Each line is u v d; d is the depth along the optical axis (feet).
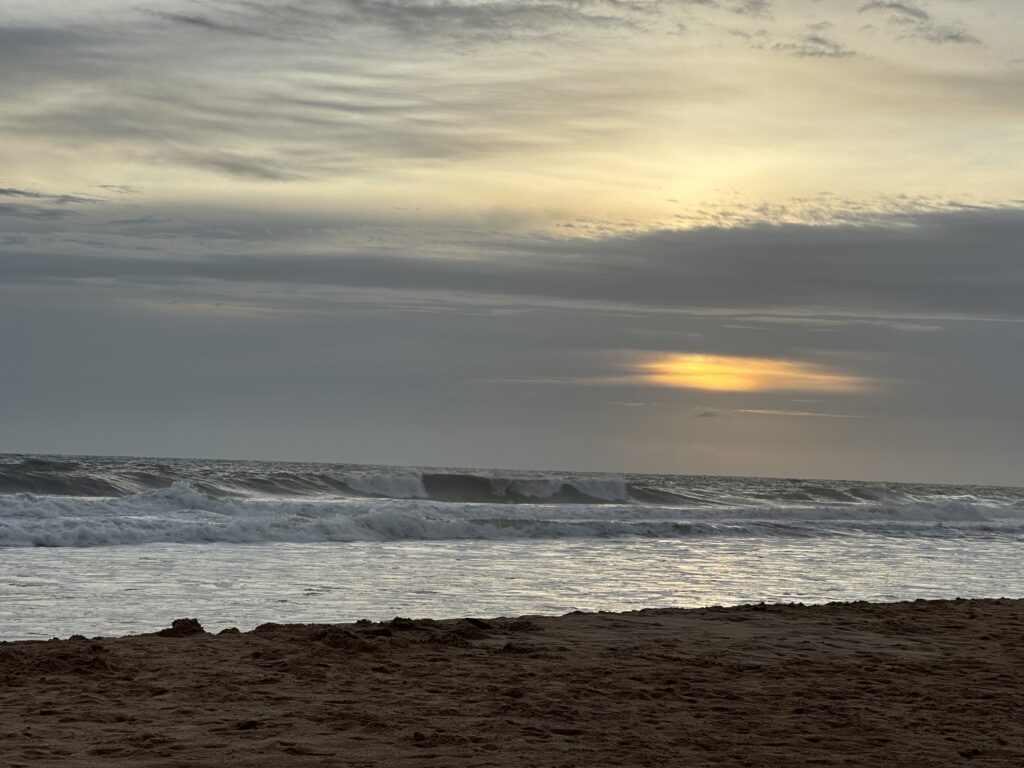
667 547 100.68
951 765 21.04
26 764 19.08
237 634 35.22
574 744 21.85
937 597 67.72
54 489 129.59
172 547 84.12
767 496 197.06
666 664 31.65
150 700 25.09
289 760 19.83
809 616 43.39
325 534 98.12
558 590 63.46
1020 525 152.66
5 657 29.30
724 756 21.26
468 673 29.25
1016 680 30.91
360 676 28.43
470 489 169.68
